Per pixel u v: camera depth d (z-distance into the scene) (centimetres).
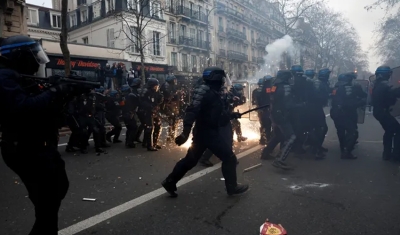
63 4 1125
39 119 227
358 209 370
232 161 415
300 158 652
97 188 471
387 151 620
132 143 841
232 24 4425
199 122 414
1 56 221
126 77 2036
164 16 3100
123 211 375
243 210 372
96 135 773
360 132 1070
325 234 308
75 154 762
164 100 887
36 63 238
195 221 343
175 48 3272
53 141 245
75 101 765
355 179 492
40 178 234
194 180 500
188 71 3247
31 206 403
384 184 464
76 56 2011
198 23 3647
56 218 250
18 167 230
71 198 425
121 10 2312
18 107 206
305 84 646
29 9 2736
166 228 327
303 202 395
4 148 225
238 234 311
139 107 794
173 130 921
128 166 618
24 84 227
